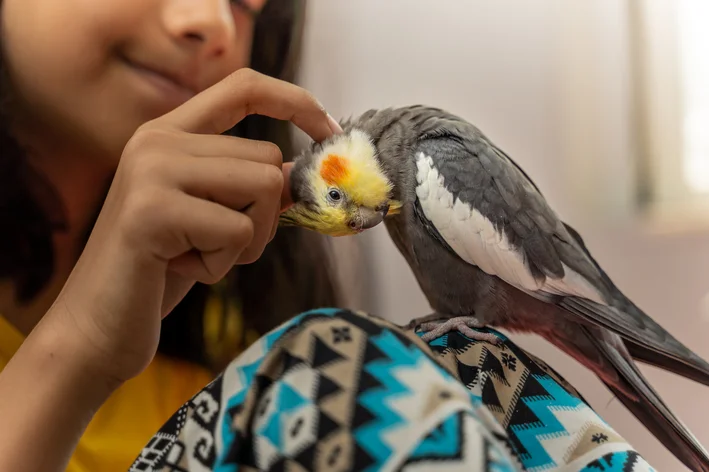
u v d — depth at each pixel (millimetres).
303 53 1173
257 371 380
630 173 1445
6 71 738
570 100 1435
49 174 856
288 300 1204
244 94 606
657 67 1424
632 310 924
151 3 674
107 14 667
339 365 359
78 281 501
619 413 1427
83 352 484
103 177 893
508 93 1418
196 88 741
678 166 1431
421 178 905
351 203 947
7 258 866
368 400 337
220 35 707
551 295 892
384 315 1428
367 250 1430
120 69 708
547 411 540
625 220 1448
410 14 1387
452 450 310
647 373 1443
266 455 338
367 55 1382
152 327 500
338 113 1363
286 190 975
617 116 1438
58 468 488
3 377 489
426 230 912
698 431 1426
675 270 1459
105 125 731
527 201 918
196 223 459
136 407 894
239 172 491
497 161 916
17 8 690
